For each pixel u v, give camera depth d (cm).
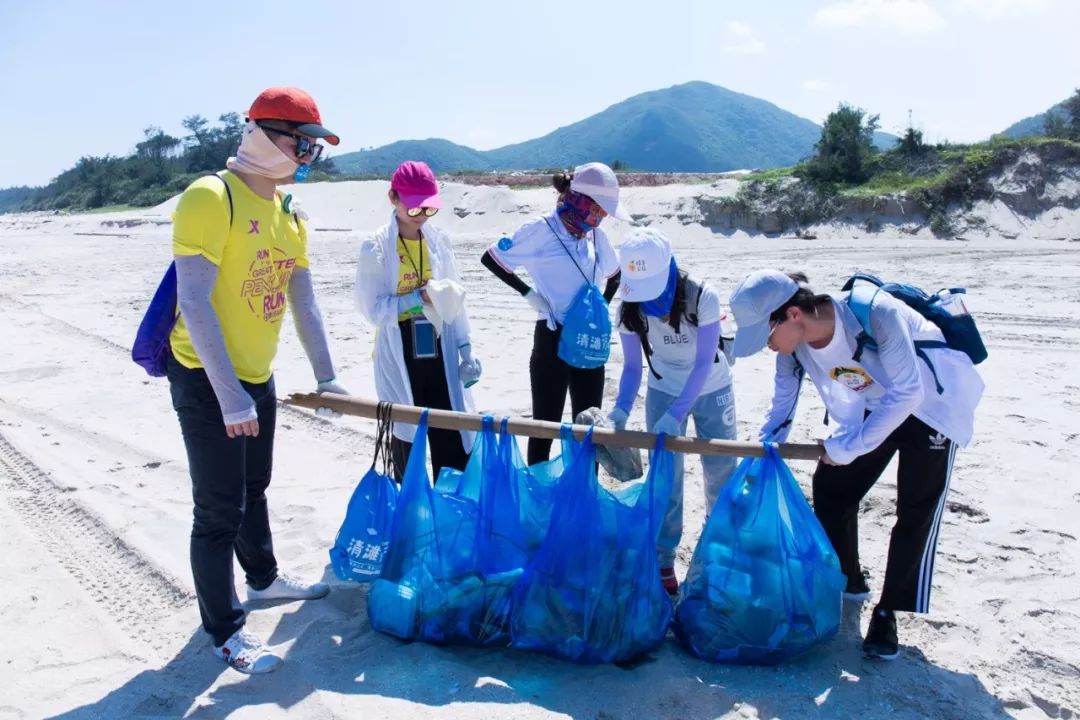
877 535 470
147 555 439
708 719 305
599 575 339
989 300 1291
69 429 675
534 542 369
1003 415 686
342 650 349
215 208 311
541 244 450
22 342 1040
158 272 1894
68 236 3538
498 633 354
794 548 345
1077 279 1522
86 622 378
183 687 327
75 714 309
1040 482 541
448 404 448
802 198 2881
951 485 537
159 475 573
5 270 1941
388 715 301
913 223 2747
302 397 380
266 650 337
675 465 388
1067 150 2769
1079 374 823
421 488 365
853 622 377
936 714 311
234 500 337
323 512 506
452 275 450
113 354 973
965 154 2983
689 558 445
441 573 358
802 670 340
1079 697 324
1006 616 382
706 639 342
